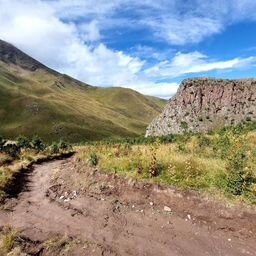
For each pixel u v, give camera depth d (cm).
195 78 14450
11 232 1002
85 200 1323
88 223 1093
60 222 1119
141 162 1478
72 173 1741
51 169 2344
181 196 1174
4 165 2477
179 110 13525
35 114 19575
